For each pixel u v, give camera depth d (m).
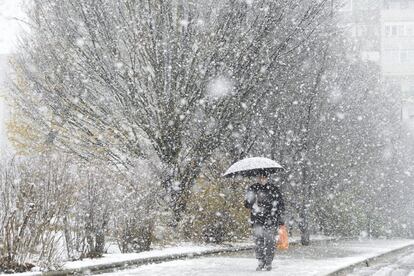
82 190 11.12
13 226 8.87
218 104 15.89
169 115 15.77
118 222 12.58
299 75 19.30
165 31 15.30
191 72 15.52
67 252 10.48
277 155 19.97
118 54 15.20
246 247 16.56
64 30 15.44
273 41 16.27
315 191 24.81
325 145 22.59
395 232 43.75
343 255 15.38
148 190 13.33
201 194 16.62
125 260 10.63
